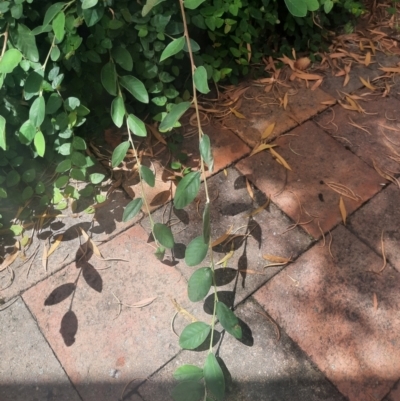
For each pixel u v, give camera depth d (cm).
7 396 61
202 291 59
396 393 60
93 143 88
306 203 80
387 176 83
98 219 78
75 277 72
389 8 117
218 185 83
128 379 62
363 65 105
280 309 68
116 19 69
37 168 80
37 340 66
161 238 62
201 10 81
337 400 60
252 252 74
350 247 74
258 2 94
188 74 94
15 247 75
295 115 94
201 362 63
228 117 94
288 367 62
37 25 71
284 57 104
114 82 66
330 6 90
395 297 68
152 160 86
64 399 61
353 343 64
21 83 68
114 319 67
